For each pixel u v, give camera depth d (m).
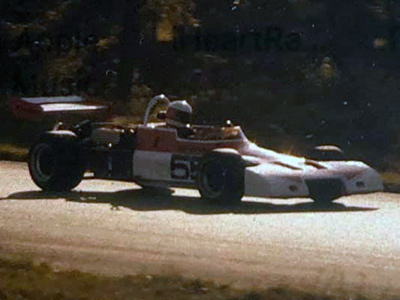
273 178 16.84
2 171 21.86
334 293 10.20
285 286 10.43
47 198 17.69
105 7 37.47
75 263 11.85
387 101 31.39
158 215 15.89
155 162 18.23
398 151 27.75
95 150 18.89
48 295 9.74
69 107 19.70
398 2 34.78
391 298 10.09
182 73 33.84
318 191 17.19
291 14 34.81
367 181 17.83
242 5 35.19
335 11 34.69
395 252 13.10
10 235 13.66
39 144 18.69
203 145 17.88
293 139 28.86
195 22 33.75
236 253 12.70
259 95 32.03
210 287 10.27
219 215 16.05
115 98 32.56
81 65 35.59
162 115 18.69
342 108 31.11
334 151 18.47
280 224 15.27
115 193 18.77
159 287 10.19
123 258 12.23
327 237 14.16
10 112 31.05
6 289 9.99
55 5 38.06
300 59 34.00
